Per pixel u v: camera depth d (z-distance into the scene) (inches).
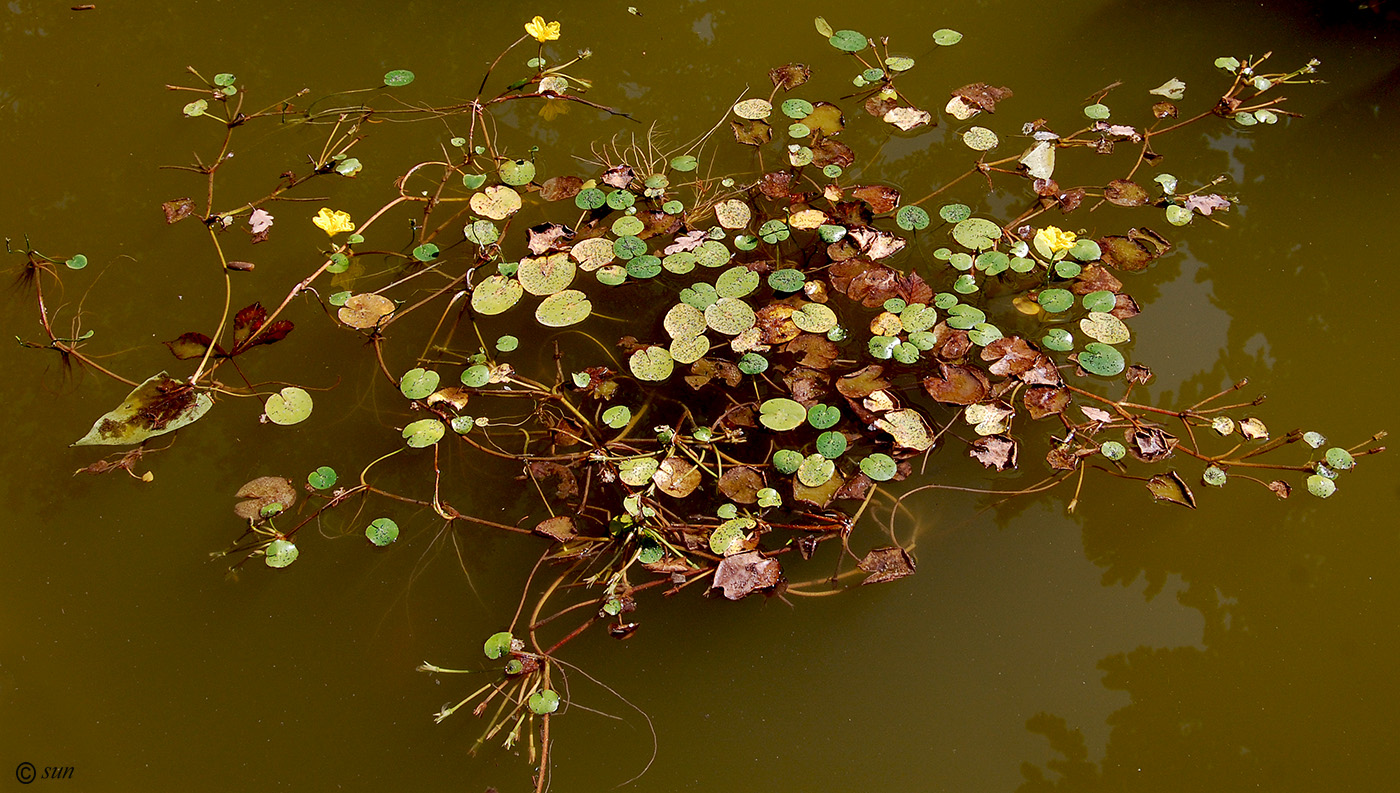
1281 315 86.7
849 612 81.1
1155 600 81.4
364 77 95.3
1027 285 87.4
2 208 90.4
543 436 84.3
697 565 81.1
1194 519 82.7
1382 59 94.4
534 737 79.3
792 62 95.5
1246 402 84.6
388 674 80.2
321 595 81.6
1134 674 80.2
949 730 79.5
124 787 78.7
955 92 93.7
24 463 84.0
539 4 98.1
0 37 96.5
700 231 88.2
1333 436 83.9
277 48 96.3
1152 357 85.7
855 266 87.0
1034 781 78.7
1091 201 90.0
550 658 80.2
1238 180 90.6
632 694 79.8
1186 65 94.7
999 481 83.2
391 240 89.6
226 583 81.8
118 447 84.4
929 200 90.2
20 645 80.9
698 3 98.0
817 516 81.7
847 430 83.2
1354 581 81.6
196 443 84.4
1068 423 83.7
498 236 89.1
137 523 83.0
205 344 85.9
